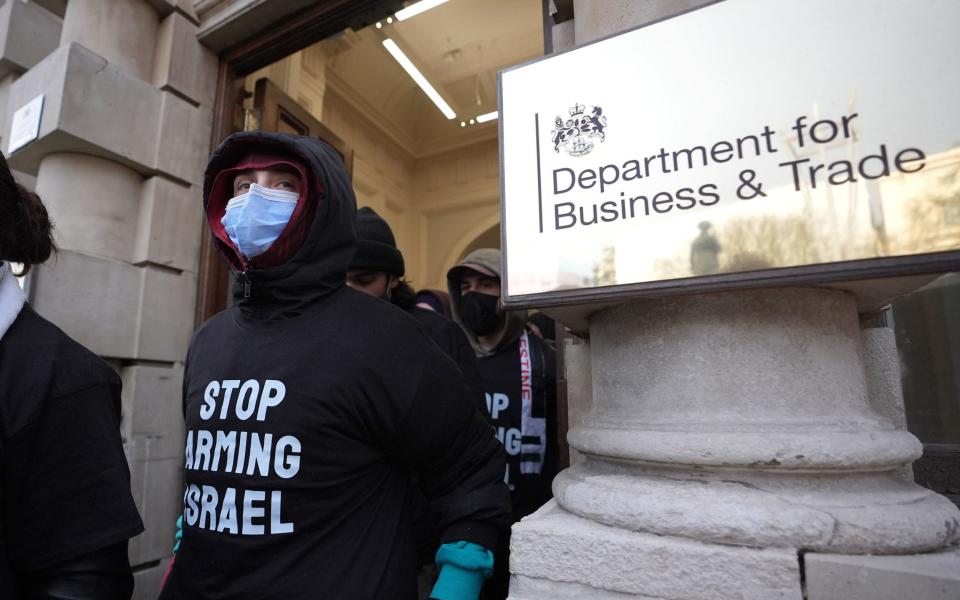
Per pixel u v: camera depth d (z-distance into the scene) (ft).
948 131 2.10
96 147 7.28
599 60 2.85
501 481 3.30
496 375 6.05
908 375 5.12
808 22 2.40
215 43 8.77
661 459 2.48
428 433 3.01
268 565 2.60
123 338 7.29
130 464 7.14
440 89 23.16
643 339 2.78
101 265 7.15
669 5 3.21
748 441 2.32
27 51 9.25
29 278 6.43
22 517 2.42
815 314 2.56
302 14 8.10
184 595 2.78
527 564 2.54
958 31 2.14
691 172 2.52
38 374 2.53
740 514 2.21
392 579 2.77
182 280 8.06
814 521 2.14
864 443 2.31
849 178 2.22
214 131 8.76
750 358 2.52
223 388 2.96
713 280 2.40
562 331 6.00
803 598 2.07
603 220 2.70
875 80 2.24
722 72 2.54
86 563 2.52
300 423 2.71
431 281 27.66
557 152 2.88
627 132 2.71
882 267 2.12
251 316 3.22
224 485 2.76
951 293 4.87
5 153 7.96
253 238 3.10
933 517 2.19
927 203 2.09
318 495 2.68
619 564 2.34
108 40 7.82
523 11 20.15
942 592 1.90
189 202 8.29
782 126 2.37
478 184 26.89
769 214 2.34
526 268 2.85
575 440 3.06
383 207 25.86
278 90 9.70
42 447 2.47
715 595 2.16
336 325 3.00
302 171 3.16
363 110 23.68
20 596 2.46
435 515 3.25
